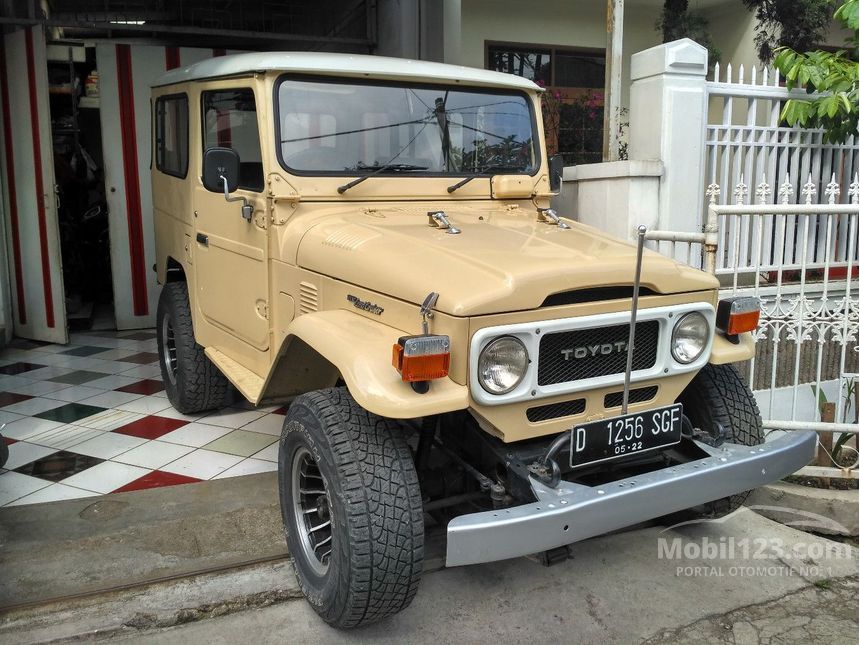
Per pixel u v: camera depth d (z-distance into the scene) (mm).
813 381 5527
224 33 6707
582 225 3762
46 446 4555
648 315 2855
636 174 5031
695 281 2996
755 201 5613
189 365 4809
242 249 3883
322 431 2678
